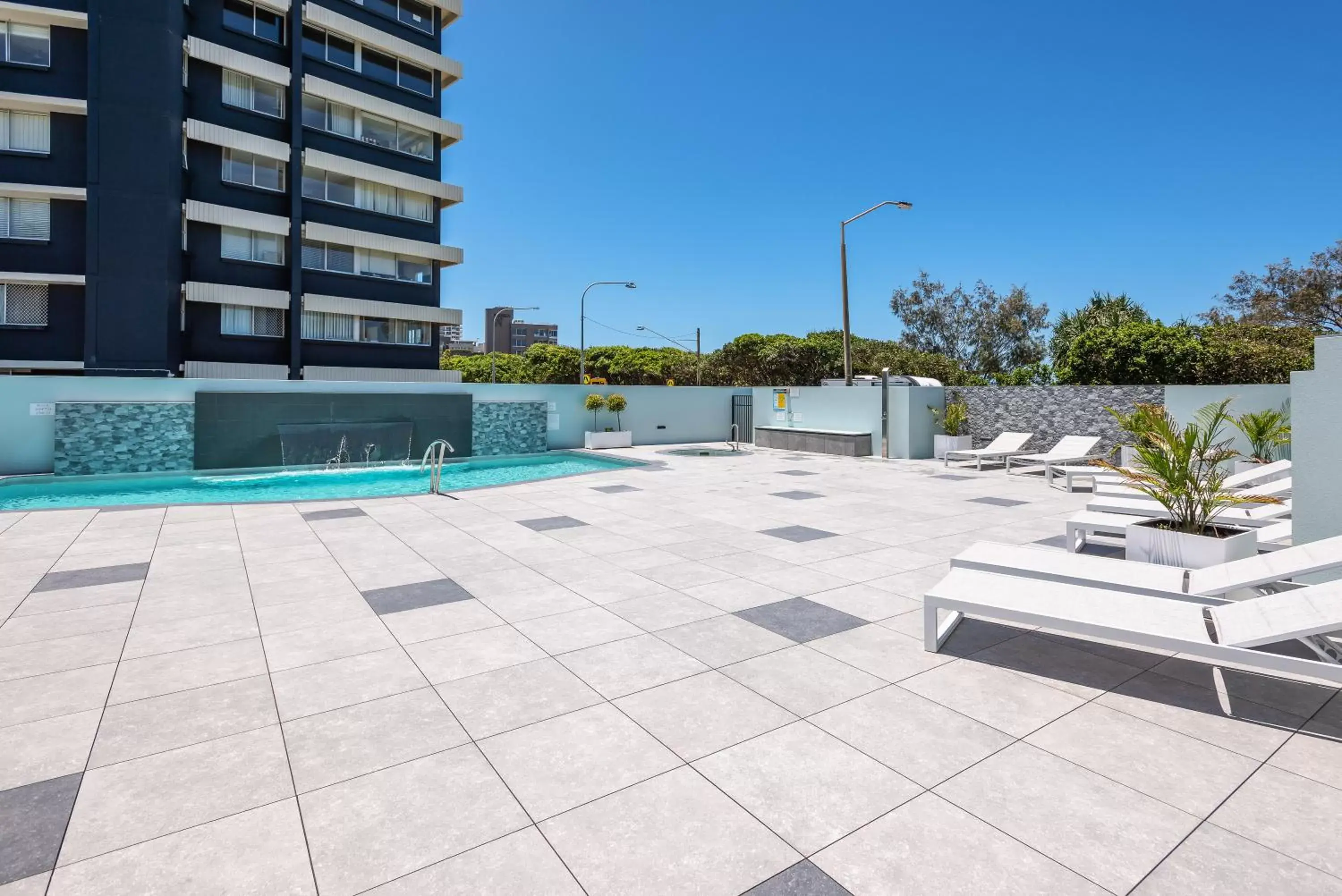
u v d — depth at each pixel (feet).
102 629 16.28
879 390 64.85
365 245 97.45
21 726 11.44
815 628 16.57
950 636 15.97
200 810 9.15
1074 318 115.96
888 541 26.53
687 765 10.37
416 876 7.91
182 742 10.98
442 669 14.02
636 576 21.33
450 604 18.43
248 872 7.95
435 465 38.96
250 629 16.33
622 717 11.93
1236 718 11.92
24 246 72.79
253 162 88.38
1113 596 14.82
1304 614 12.26
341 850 8.38
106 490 42.98
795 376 176.55
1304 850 8.37
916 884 7.79
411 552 24.40
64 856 8.18
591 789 9.71
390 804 9.34
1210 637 13.83
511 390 67.15
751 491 40.40
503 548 25.18
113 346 73.05
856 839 8.61
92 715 11.89
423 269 106.11
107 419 48.03
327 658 14.55
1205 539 20.97
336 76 97.50
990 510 33.94
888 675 13.78
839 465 56.24
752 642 15.62
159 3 75.20
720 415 84.64
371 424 58.29
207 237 84.58
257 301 86.48
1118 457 54.95
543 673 13.82
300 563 22.72
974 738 11.21
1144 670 13.99
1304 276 117.60
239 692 12.87
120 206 73.26
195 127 81.05
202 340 84.07
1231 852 8.34
